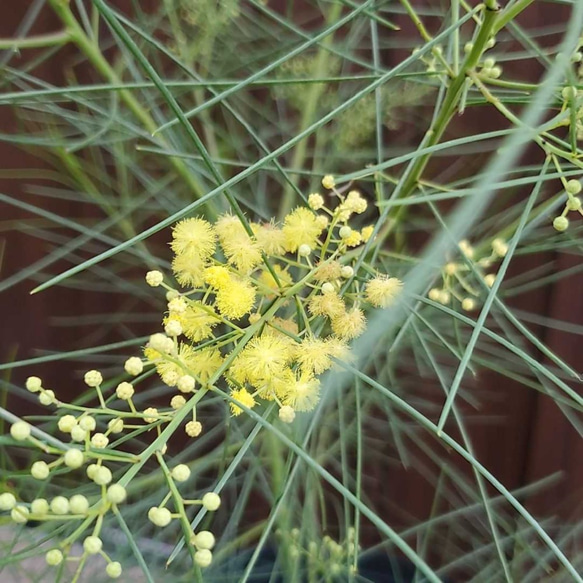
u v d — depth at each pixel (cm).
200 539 15
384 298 19
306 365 17
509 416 38
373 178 25
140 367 16
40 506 14
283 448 27
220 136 32
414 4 32
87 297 40
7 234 38
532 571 30
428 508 40
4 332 40
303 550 28
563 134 29
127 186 33
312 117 30
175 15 29
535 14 30
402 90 31
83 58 32
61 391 41
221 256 22
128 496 33
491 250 28
